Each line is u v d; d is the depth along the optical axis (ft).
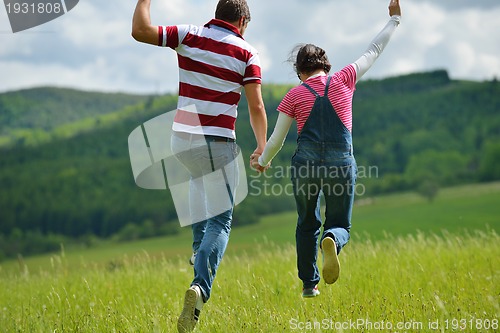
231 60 62.23
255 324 60.95
